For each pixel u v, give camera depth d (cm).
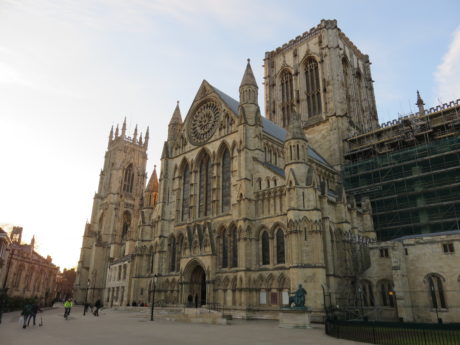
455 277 6056
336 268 7262
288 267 6731
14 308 10900
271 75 15788
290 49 15350
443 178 9262
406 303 6244
